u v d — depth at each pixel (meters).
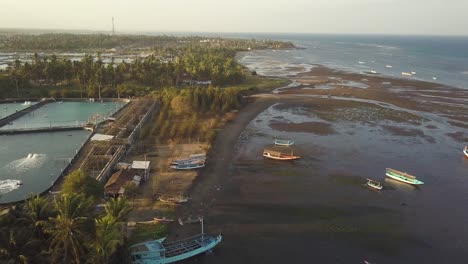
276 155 95.19
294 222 66.00
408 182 83.06
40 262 41.47
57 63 178.25
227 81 193.25
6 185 78.69
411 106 156.00
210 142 104.19
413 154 101.12
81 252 42.88
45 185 79.12
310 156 98.25
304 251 57.84
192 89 150.75
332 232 63.25
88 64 179.12
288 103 158.50
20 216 47.12
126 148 96.75
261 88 189.25
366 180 84.19
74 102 155.88
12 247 41.00
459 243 61.16
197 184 79.88
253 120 132.25
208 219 66.06
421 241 61.50
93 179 66.69
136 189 73.44
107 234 43.94
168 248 55.91
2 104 149.00
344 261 55.84
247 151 101.12
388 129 123.44
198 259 55.56
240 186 79.75
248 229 63.41
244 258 55.88
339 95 177.62
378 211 70.69
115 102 157.00
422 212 70.88
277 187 79.69
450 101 166.50
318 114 141.62
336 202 73.75
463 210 71.94
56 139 110.31
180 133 110.25
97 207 63.72
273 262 55.09
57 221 43.62
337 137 114.38
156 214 66.75
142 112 128.88
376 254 57.78
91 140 100.06
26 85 168.50
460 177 87.06
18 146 104.00
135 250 53.19
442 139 114.19
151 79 183.75
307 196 75.94
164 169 86.50
